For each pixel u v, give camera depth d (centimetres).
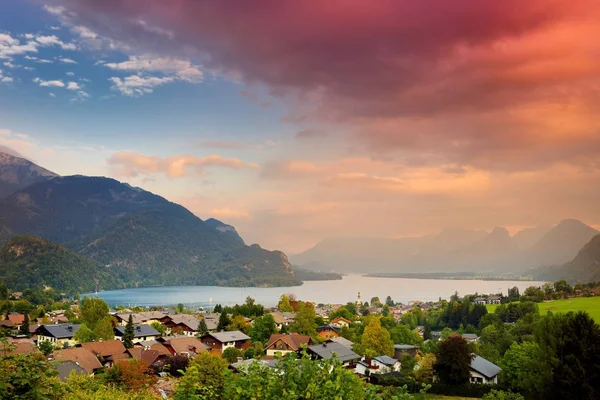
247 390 1383
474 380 7675
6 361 1684
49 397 1823
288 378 1412
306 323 13375
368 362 9369
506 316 17825
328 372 1417
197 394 1616
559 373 5947
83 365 7856
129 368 5231
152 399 2747
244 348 11188
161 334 13300
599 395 5775
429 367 8138
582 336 6091
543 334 6438
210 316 17100
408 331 13138
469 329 17275
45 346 7938
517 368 7475
